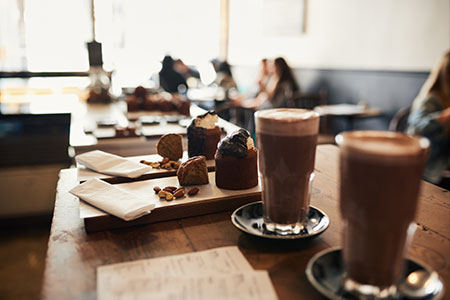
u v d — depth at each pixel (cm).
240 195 91
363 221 52
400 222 50
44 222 308
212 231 80
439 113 250
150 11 650
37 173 304
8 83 329
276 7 569
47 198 309
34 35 382
